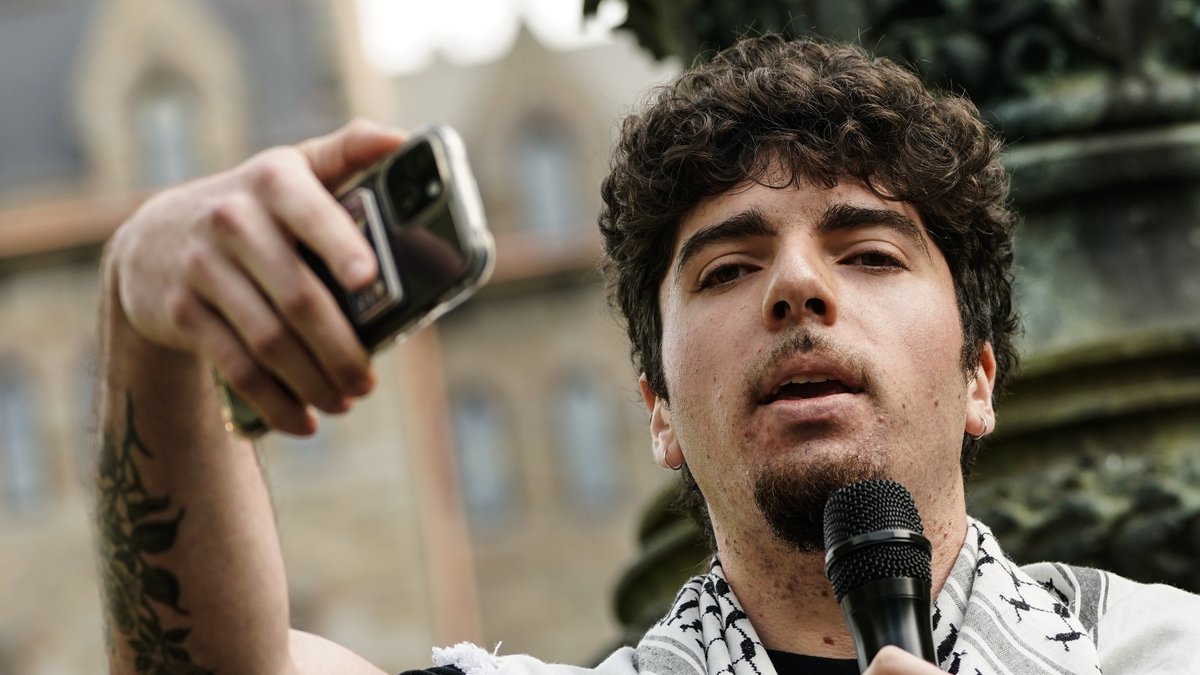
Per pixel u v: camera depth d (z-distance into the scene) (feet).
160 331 5.32
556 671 7.23
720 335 6.89
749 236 7.04
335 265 4.95
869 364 6.70
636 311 7.83
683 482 8.42
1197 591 11.03
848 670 6.96
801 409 6.66
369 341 5.06
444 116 155.22
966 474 7.80
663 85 7.79
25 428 127.03
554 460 146.82
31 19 137.80
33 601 124.47
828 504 6.01
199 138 134.31
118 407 6.07
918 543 5.77
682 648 7.11
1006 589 6.93
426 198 4.99
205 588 6.34
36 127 134.10
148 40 135.44
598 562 145.38
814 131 7.29
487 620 144.66
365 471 124.88
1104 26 12.05
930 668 5.00
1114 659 6.89
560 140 154.30
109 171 132.98
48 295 128.57
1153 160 11.78
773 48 7.82
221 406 5.99
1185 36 12.11
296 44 136.05
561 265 149.07
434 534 130.11
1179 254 11.68
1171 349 11.25
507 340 148.87
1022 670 6.70
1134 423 11.21
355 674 7.13
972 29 12.10
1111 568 11.07
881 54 12.14
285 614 6.54
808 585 6.94
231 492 6.34
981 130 7.73
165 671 6.41
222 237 5.05
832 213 7.04
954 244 7.43
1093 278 11.64
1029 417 11.19
